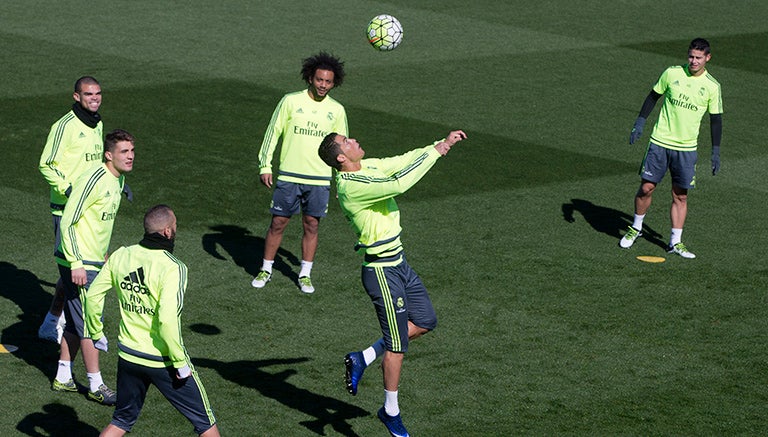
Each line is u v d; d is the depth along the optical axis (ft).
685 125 147.23
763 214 169.78
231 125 202.39
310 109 130.82
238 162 182.09
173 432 96.84
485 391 107.76
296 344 117.50
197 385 86.79
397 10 312.29
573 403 105.70
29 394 103.55
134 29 272.10
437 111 219.41
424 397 106.11
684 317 128.57
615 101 235.40
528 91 239.30
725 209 171.53
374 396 106.73
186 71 237.66
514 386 108.99
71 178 111.65
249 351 115.03
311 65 130.72
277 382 108.17
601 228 160.25
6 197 159.74
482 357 115.65
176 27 277.03
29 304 125.29
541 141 203.51
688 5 344.49
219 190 168.66
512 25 303.07
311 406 103.65
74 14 284.20
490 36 288.71
